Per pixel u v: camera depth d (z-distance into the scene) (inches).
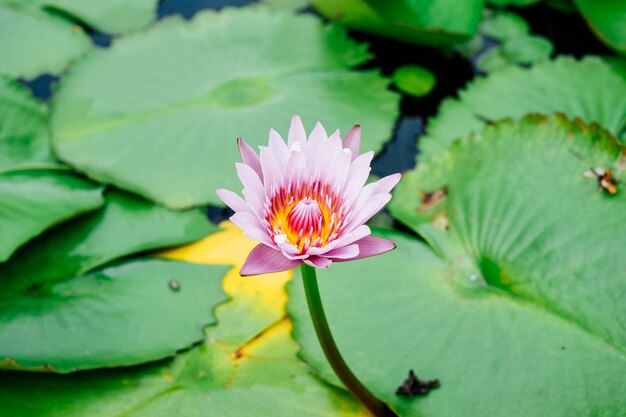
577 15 54.7
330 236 39.6
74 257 46.5
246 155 40.2
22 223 45.9
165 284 45.9
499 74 51.6
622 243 44.0
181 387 43.7
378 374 43.5
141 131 49.9
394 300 44.9
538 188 45.9
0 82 50.2
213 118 50.4
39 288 45.6
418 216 47.1
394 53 53.6
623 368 42.4
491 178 46.9
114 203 48.1
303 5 55.7
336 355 41.6
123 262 46.5
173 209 47.8
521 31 53.7
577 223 44.8
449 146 49.1
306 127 50.0
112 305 45.1
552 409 42.3
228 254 47.1
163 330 44.7
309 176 40.3
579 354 42.9
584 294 43.7
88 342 43.9
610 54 52.8
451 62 53.2
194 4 56.0
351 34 54.5
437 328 44.1
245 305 45.8
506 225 45.8
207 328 45.1
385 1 51.9
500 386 42.8
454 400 42.8
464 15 51.6
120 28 54.4
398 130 50.9
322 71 52.4
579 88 50.6
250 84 51.8
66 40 53.4
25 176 47.7
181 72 52.2
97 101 50.8
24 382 43.4
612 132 48.9
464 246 46.0
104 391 43.5
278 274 46.6
